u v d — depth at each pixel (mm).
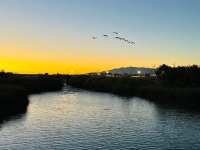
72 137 26172
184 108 46562
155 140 25219
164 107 48094
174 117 37688
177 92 57062
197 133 28031
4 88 49969
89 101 58969
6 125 31609
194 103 52344
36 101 58281
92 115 39500
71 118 36750
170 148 22688
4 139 25375
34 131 28656
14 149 22312
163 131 28844
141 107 48500
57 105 51406
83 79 125312
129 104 53094
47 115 39094
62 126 31297
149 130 29406
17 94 47844
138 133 28016
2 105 39812
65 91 92750
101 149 22328
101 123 33281
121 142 24453
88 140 25109
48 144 23750
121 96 71125
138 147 22953
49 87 100250
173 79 68938
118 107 48594
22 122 33531
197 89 55312
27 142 24375
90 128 30266
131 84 85625
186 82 65062
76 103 55031
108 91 89750
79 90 99375
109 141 24781
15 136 26469
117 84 90062
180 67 70688
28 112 41625
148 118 36906
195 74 63656
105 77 113000
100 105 51719
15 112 41375
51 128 30188
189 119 36031
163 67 72750
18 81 89000
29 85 88625
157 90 63469
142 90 69938
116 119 36062
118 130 29250
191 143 24281
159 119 35938
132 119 36156
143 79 89625
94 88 103750
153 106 49688
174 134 27578
